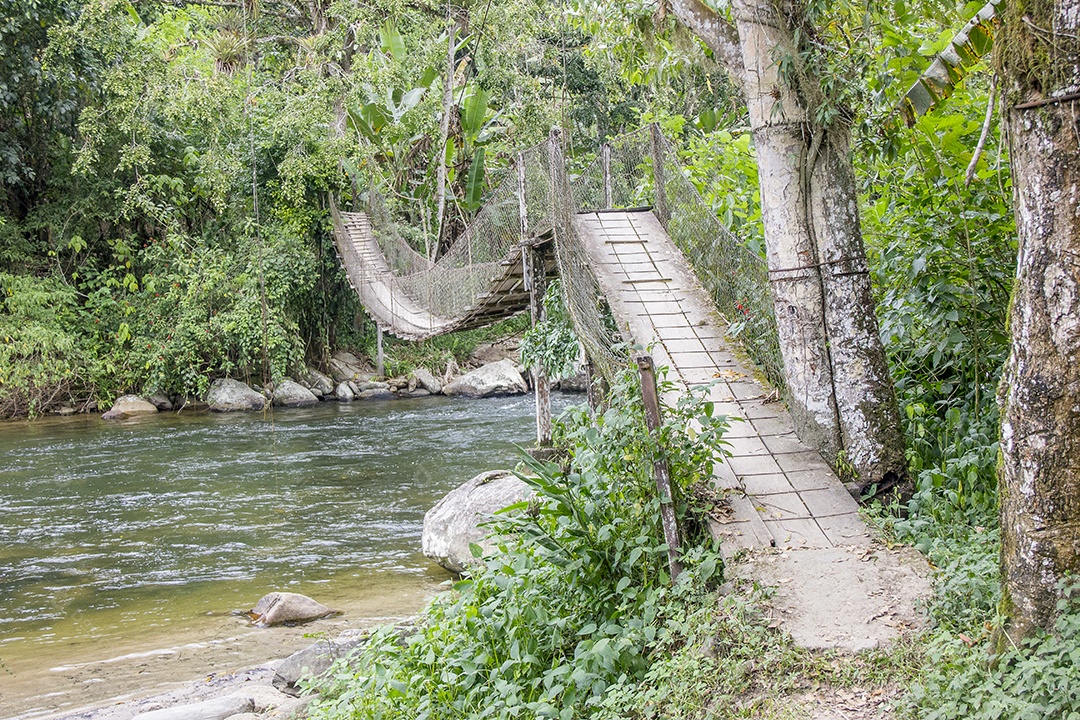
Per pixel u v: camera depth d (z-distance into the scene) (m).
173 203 20.02
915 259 5.05
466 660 3.98
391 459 12.90
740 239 7.46
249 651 6.13
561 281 6.57
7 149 18.17
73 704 5.32
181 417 17.81
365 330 22.47
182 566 8.20
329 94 16.33
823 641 3.41
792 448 4.79
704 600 3.76
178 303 19.50
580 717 3.55
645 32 7.19
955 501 4.39
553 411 16.92
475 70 18.64
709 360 5.61
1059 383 2.91
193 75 17.59
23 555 8.65
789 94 4.78
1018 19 2.94
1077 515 2.93
